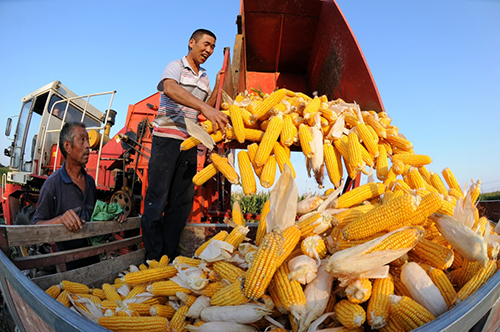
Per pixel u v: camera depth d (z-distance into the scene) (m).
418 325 1.58
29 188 7.35
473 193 2.80
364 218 1.84
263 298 1.82
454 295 1.76
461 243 1.82
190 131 2.95
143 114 6.41
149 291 2.36
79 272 2.71
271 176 2.73
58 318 1.36
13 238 2.18
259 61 5.90
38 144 7.45
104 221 3.06
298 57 5.80
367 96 4.19
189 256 3.85
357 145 2.81
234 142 3.48
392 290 1.71
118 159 6.28
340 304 1.74
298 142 3.13
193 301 2.18
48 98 7.48
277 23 5.40
